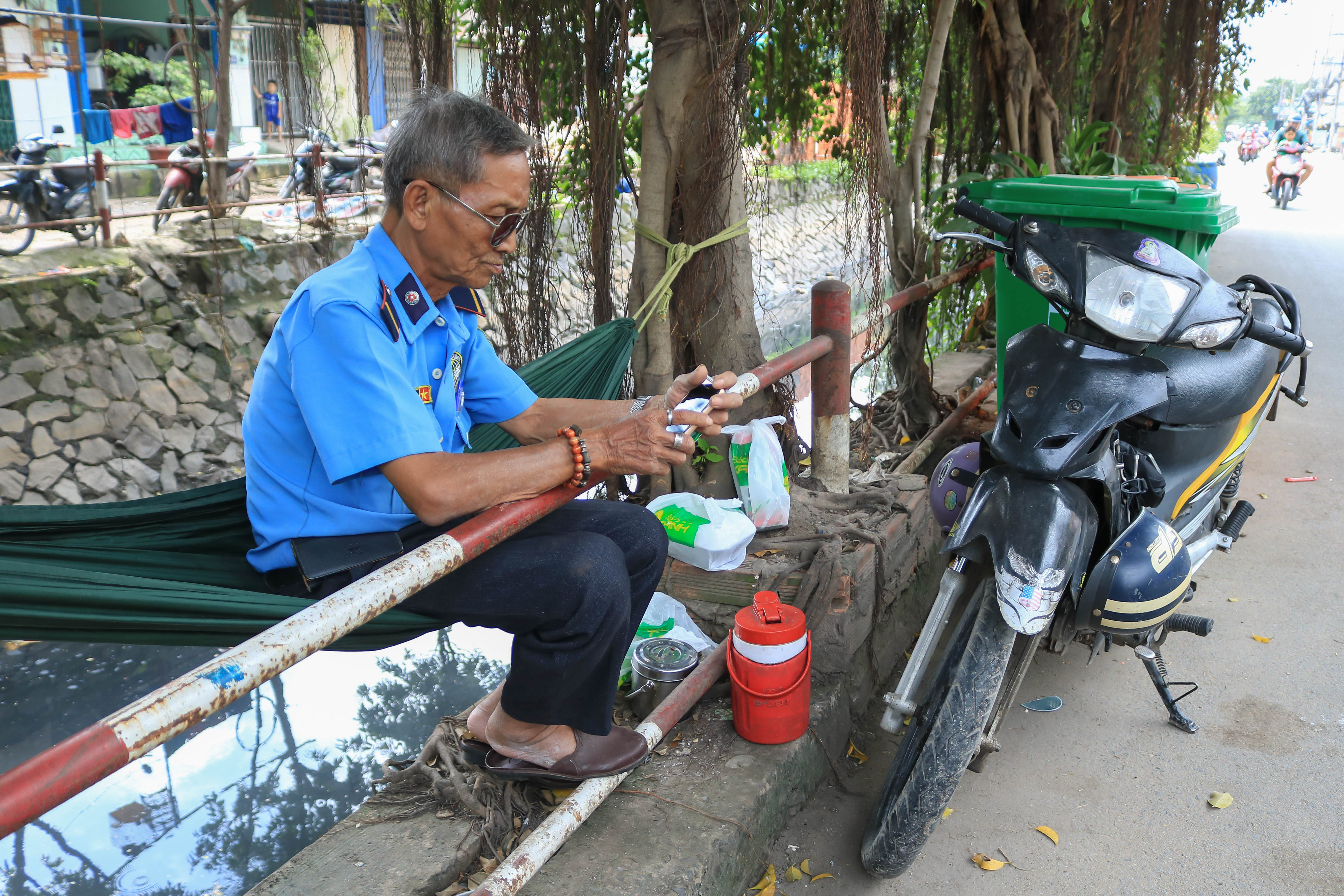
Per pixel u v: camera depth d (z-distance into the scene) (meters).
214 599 1.50
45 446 7.07
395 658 4.05
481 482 1.60
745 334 3.32
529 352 3.42
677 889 1.88
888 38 4.07
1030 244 2.35
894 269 4.28
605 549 1.82
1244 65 6.45
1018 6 5.34
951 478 2.65
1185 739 2.66
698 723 2.45
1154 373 2.12
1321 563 3.66
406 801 2.16
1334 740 2.63
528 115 3.18
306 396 1.62
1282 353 2.94
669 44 3.00
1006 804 2.42
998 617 2.00
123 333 7.78
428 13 3.48
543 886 1.88
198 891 2.79
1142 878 2.15
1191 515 2.79
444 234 1.69
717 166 3.06
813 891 2.15
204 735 3.53
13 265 7.58
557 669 1.83
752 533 2.80
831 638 2.65
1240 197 22.73
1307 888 2.11
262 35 9.05
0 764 3.59
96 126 10.51
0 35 9.65
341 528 1.73
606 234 3.26
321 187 4.17
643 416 1.71
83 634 1.42
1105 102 6.25
